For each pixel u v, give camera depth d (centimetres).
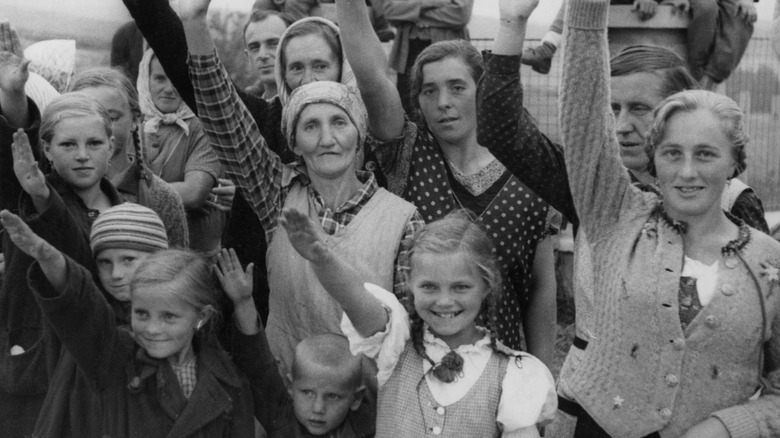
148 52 585
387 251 372
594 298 328
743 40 681
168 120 576
